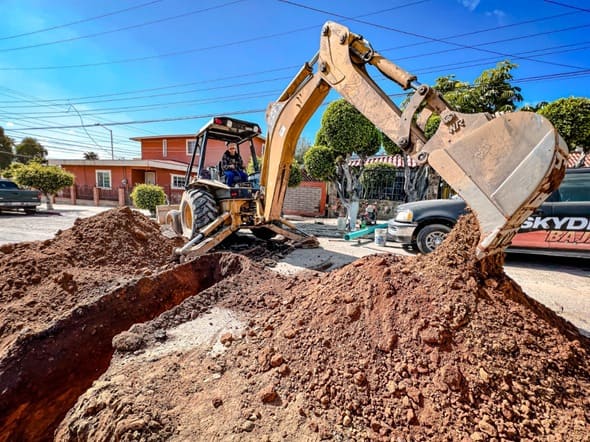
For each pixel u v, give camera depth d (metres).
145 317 2.35
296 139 4.00
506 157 1.47
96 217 3.66
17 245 3.03
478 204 1.55
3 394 1.54
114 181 17.23
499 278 1.64
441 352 1.27
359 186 8.88
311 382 1.28
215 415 1.14
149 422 1.06
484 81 8.07
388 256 2.00
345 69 2.53
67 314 1.96
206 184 4.32
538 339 1.34
